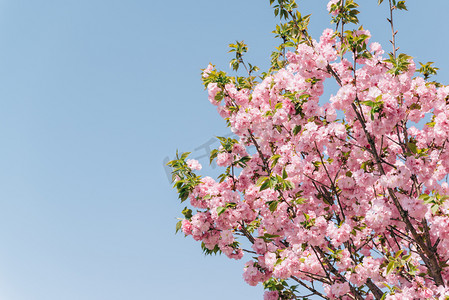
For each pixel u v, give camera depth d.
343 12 5.44
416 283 5.11
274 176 5.07
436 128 4.70
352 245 5.51
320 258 5.47
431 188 4.77
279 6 5.95
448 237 4.55
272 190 5.34
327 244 5.62
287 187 5.48
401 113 4.43
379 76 4.94
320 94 5.24
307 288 5.80
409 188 5.05
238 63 6.78
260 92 5.62
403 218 4.82
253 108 5.49
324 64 4.98
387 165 5.25
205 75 6.15
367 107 4.90
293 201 5.50
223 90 5.93
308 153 5.75
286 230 5.32
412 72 5.12
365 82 5.11
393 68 4.89
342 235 4.95
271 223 5.62
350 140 5.40
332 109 5.05
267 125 5.33
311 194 5.70
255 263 5.50
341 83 5.07
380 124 4.51
